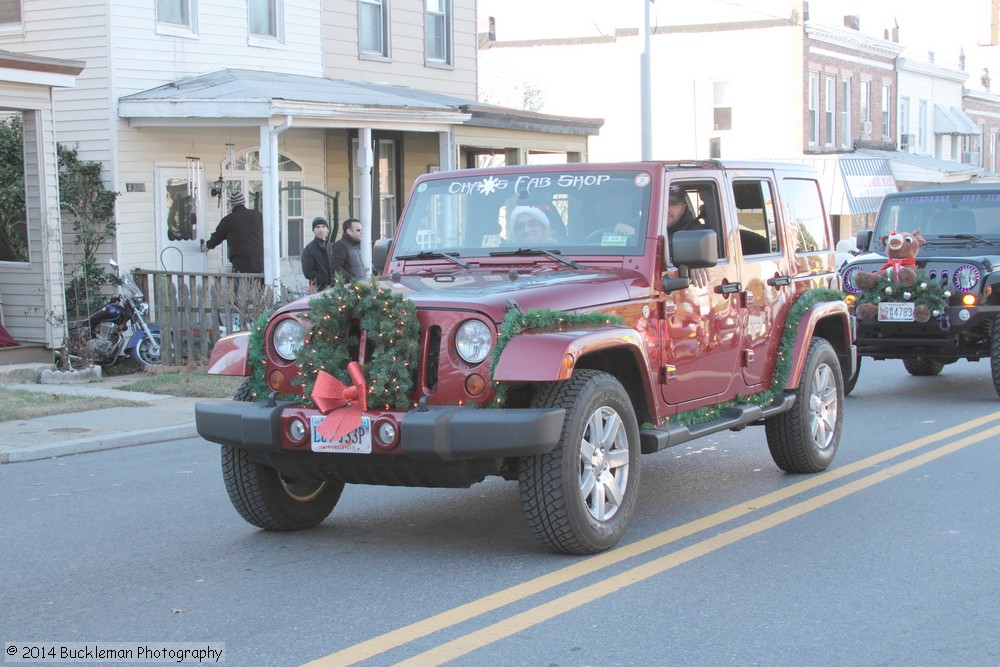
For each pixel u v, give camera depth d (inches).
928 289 470.3
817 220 356.8
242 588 226.1
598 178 275.6
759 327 307.7
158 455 385.7
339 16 786.8
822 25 1382.9
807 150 1385.3
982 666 181.8
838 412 341.1
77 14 624.4
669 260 267.7
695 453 372.5
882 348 487.5
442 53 891.4
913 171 1501.0
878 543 255.8
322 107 619.8
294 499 268.1
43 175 551.2
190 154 667.4
